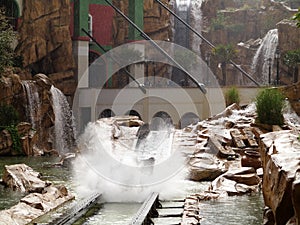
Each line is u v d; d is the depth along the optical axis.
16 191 12.71
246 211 10.21
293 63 37.44
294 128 18.52
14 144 23.94
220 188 12.36
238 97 26.05
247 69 45.69
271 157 7.31
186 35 50.06
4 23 28.64
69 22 34.59
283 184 6.36
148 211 9.58
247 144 17.78
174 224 9.46
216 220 9.42
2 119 25.00
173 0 51.00
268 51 44.94
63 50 34.12
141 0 39.25
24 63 32.81
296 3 51.28
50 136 28.34
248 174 13.27
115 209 10.93
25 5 33.25
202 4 51.81
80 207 10.39
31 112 27.55
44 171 17.06
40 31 33.53
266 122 18.98
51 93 28.62
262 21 48.97
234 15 49.59
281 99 19.84
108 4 38.72
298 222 5.59
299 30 41.72
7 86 26.80
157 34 43.66
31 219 9.66
